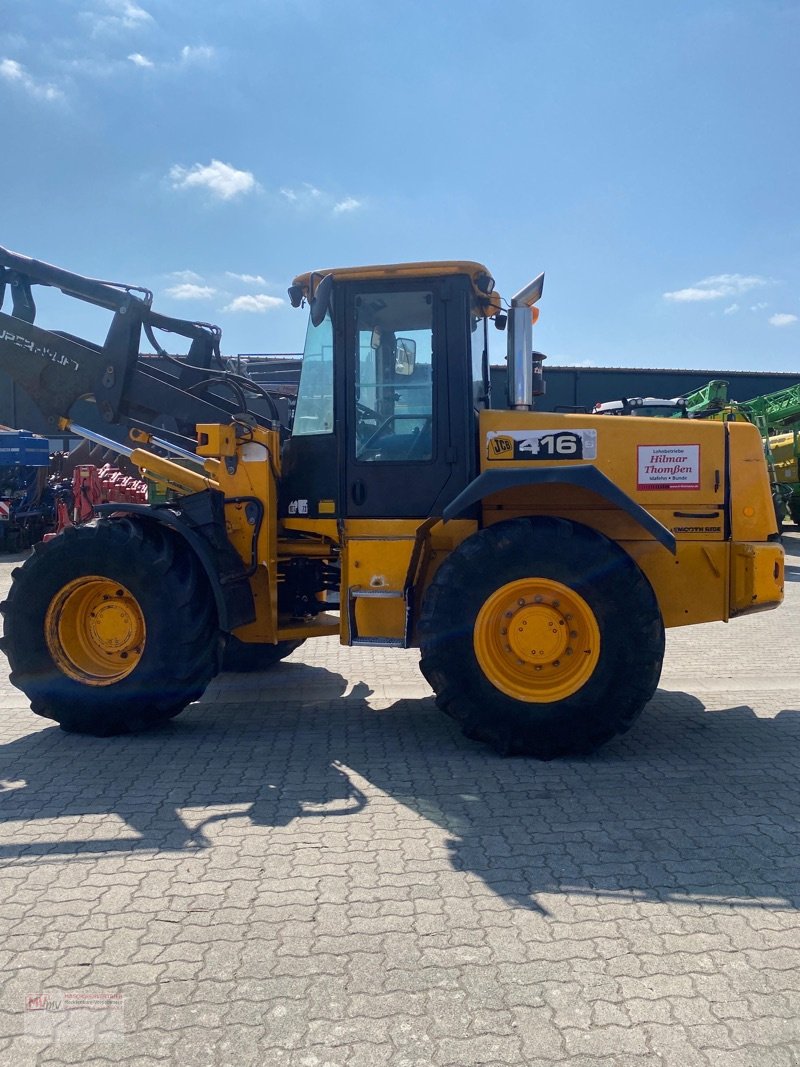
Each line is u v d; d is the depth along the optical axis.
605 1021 2.31
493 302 5.19
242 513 5.13
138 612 4.96
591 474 4.30
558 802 3.87
